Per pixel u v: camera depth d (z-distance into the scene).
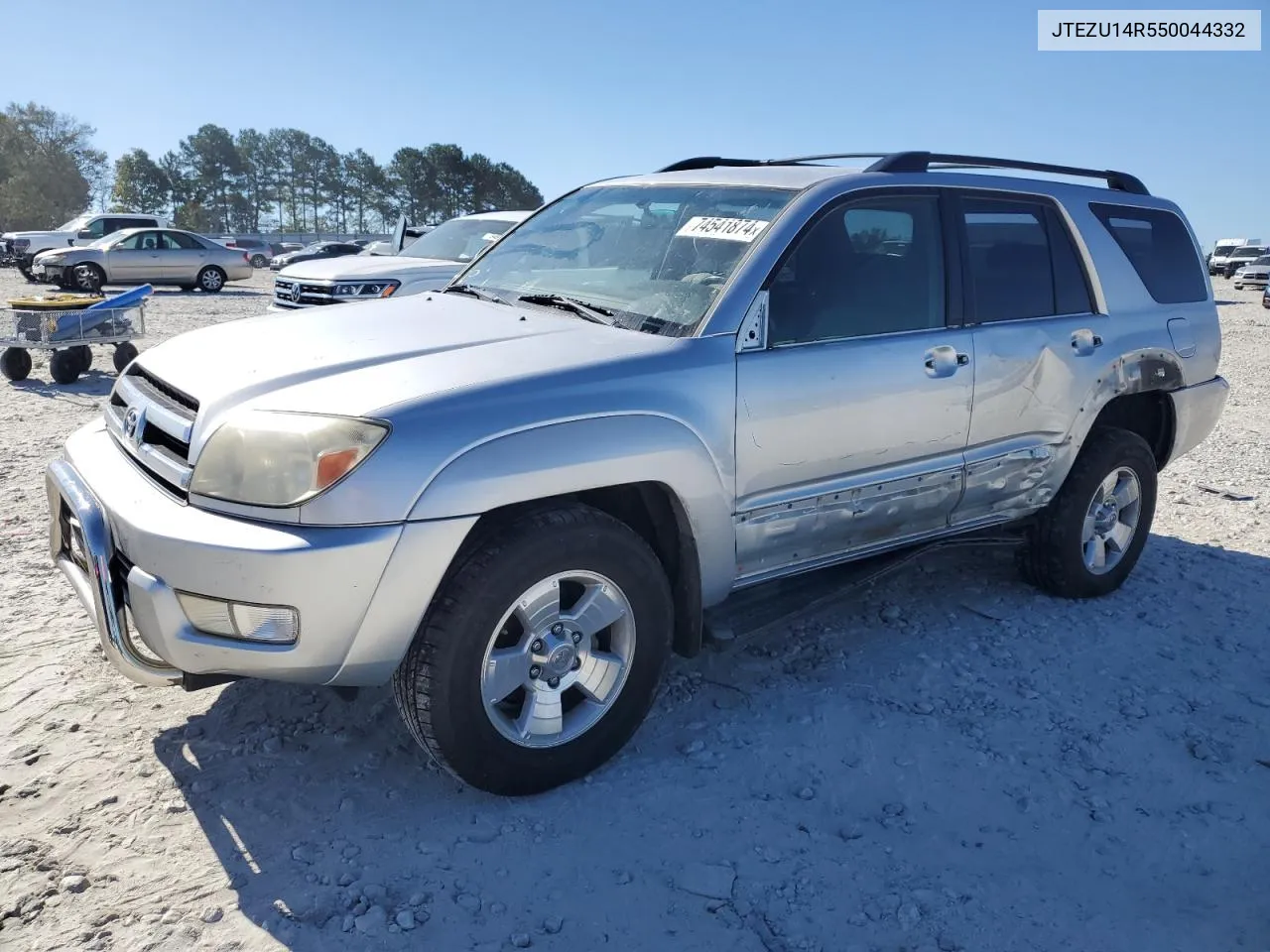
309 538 2.62
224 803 2.97
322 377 2.94
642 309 3.49
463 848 2.80
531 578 2.88
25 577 4.63
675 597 3.40
